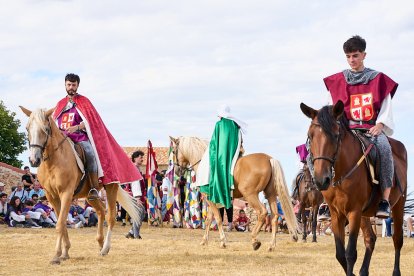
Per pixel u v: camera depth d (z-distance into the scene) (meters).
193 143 15.71
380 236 23.34
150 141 23.88
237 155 14.48
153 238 17.75
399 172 9.23
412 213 10.91
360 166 8.31
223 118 14.55
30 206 20.59
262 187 14.16
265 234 22.30
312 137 7.96
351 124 9.00
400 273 9.92
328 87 9.13
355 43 8.85
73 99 12.23
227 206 14.30
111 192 12.29
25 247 13.72
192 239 17.81
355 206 8.28
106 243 12.29
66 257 11.62
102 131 12.12
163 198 23.88
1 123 63.50
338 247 8.47
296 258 12.50
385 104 8.79
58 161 10.93
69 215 21.64
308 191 18.08
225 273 10.16
